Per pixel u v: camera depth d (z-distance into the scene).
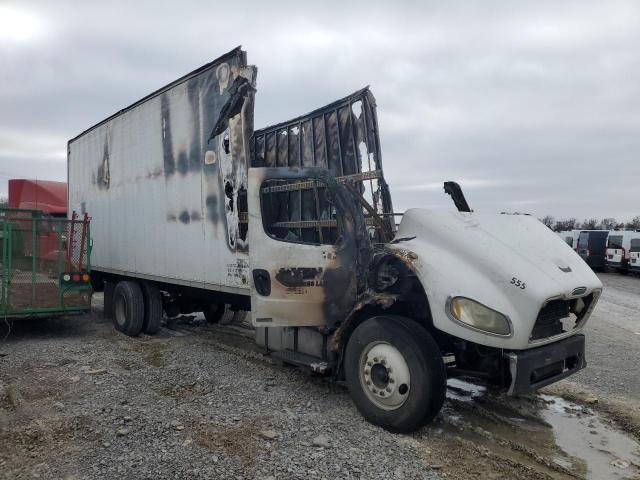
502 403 5.46
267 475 3.63
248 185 5.27
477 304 4.13
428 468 3.83
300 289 5.17
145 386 5.56
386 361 4.46
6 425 4.43
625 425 4.94
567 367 4.73
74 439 4.17
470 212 5.00
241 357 6.86
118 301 8.85
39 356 6.81
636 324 11.09
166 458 3.85
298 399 5.23
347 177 5.62
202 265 6.77
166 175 7.54
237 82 6.00
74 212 11.17
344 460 3.89
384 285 4.83
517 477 3.77
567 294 4.25
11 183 14.44
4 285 8.05
